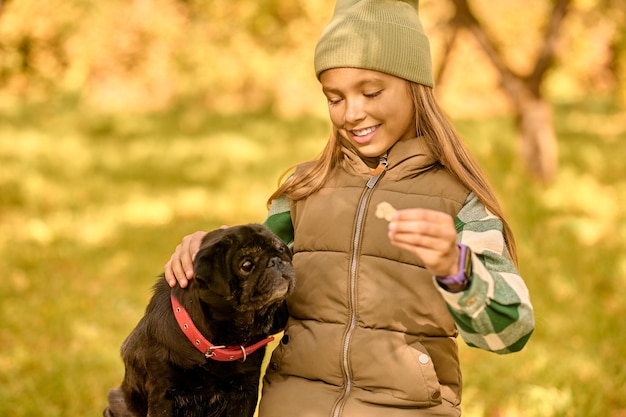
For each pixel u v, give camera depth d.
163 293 2.88
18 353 5.65
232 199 11.75
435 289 2.48
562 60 15.98
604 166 14.12
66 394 4.94
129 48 22.08
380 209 2.20
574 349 5.60
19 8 16.52
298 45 14.69
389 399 2.45
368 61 2.52
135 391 3.00
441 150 2.60
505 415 4.62
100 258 8.55
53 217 10.50
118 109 23.33
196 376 2.75
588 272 7.45
